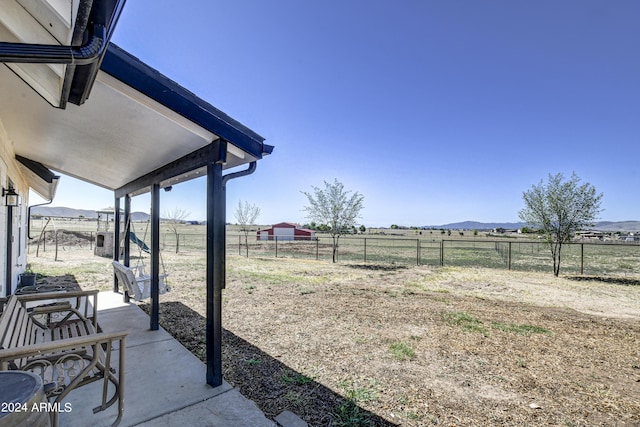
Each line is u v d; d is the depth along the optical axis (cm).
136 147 314
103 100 221
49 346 168
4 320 211
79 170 495
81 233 2170
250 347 376
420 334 433
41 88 176
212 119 247
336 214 1335
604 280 910
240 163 314
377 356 357
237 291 704
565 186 986
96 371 219
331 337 417
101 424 216
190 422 223
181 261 1283
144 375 294
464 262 1430
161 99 217
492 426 230
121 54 194
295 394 271
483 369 328
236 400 254
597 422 238
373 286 788
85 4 103
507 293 722
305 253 1823
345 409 248
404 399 266
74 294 314
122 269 427
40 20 129
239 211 3384
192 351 358
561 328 466
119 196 586
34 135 361
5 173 435
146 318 477
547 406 259
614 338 424
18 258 687
